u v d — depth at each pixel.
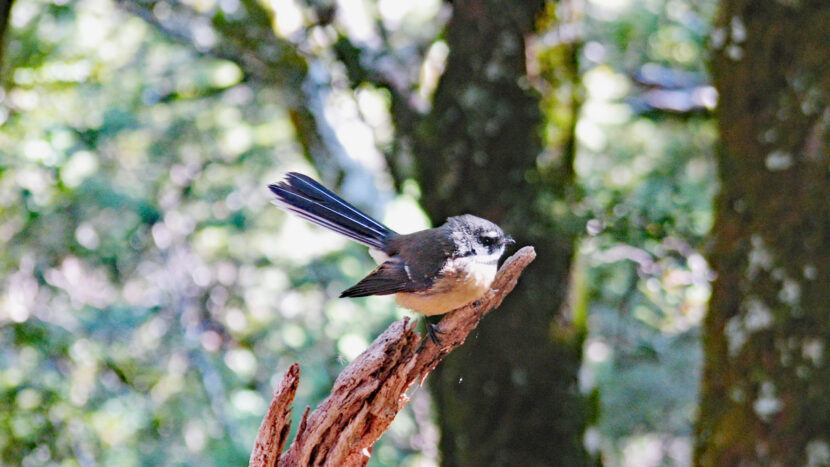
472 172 11.73
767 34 9.62
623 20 16.42
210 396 15.52
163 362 16.64
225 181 18.11
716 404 9.87
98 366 13.66
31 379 12.55
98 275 17.20
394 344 5.73
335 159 14.94
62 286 15.97
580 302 11.85
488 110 11.67
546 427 11.61
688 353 18.27
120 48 16.34
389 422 5.86
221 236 17.75
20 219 14.72
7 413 12.21
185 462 14.16
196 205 18.08
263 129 17.61
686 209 13.53
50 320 14.42
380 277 7.37
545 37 11.83
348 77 13.61
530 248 7.06
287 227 17.39
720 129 10.09
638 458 19.66
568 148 11.93
